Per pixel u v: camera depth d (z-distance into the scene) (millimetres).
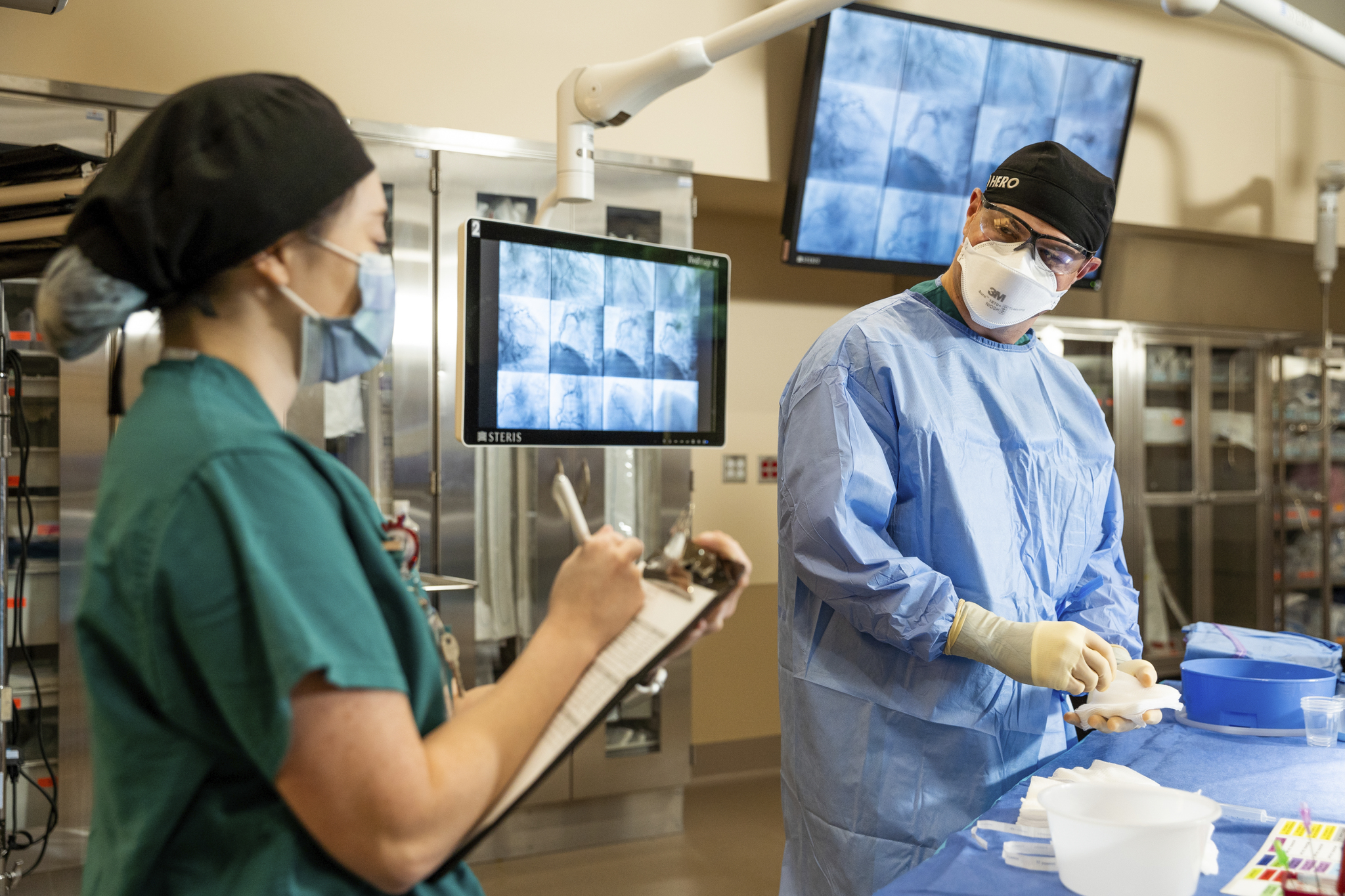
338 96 3066
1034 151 1587
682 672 3371
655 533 3299
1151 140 4328
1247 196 4523
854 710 1541
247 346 704
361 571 665
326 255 709
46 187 2119
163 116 659
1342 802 1214
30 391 2637
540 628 770
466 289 1523
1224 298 4738
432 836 638
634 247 1728
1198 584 4457
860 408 1571
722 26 3555
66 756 2607
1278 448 4684
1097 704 1458
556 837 3221
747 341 4168
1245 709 1543
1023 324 1681
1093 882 911
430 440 3021
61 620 2607
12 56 2734
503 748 698
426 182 2994
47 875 2617
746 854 3197
